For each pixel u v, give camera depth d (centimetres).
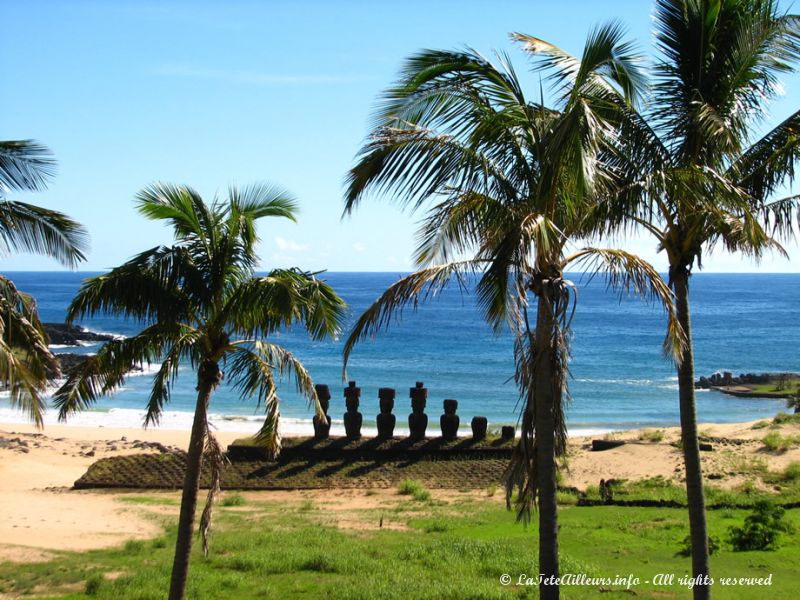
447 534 1576
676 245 932
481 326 11025
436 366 7019
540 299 838
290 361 1101
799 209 899
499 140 838
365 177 804
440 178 814
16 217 1118
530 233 738
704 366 7119
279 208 1055
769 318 12606
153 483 2248
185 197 1020
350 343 854
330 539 1538
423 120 850
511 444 2294
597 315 13488
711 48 922
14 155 1091
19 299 1097
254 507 1956
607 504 1770
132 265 974
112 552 1509
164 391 1027
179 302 1003
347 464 2256
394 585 1173
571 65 842
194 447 1025
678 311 935
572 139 729
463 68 830
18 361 960
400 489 2109
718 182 813
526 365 845
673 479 2000
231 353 1120
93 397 1037
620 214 843
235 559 1373
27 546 1555
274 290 977
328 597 1143
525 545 1438
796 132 904
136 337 1009
